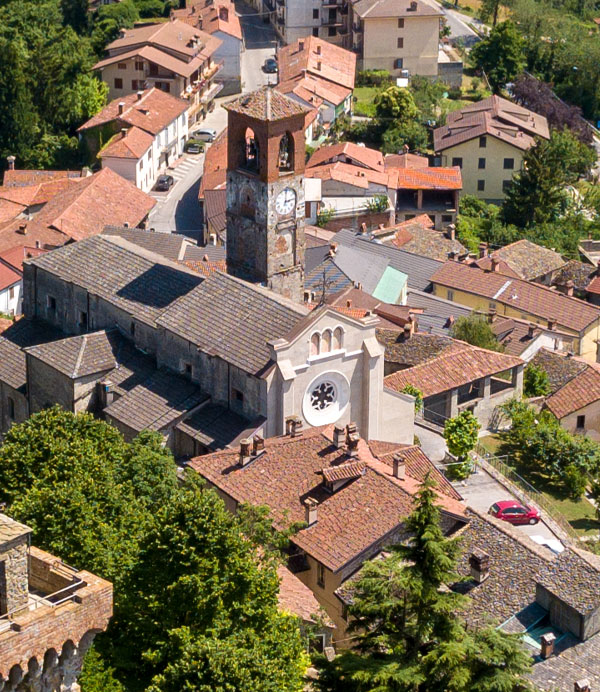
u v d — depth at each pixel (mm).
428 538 83062
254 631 84312
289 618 88062
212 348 126375
